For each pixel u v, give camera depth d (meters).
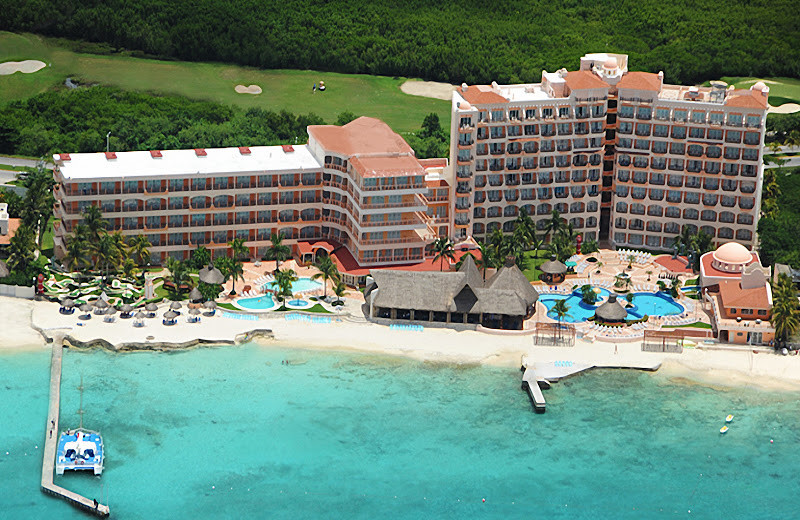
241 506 189.88
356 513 189.50
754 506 194.38
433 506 191.88
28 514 185.38
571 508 192.50
